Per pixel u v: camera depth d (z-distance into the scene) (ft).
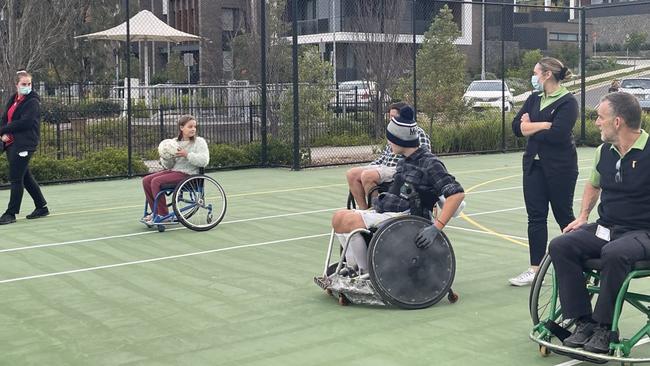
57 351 18.90
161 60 126.21
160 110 60.85
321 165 59.93
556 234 33.24
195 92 70.90
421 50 68.59
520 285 24.50
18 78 36.88
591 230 18.25
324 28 121.49
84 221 37.47
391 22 75.51
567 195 24.31
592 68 157.17
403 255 21.81
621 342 16.93
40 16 74.54
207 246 31.19
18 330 20.63
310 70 61.21
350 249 22.84
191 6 117.70
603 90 130.72
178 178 34.19
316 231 34.19
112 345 19.27
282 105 60.03
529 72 118.93
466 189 47.50
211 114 64.80
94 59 99.66
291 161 59.57
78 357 18.44
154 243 31.91
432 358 17.98
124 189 49.29
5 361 18.24
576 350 16.99
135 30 76.54
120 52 105.29
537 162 24.35
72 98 64.18
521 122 24.32
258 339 19.53
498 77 120.88
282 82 73.92
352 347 18.80
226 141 64.39
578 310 17.37
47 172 52.11
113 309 22.48
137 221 37.29
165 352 18.69
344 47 114.93
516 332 19.90
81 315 21.93
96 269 27.53
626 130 17.65
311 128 60.64
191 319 21.35
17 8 73.56
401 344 18.99
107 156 54.75
